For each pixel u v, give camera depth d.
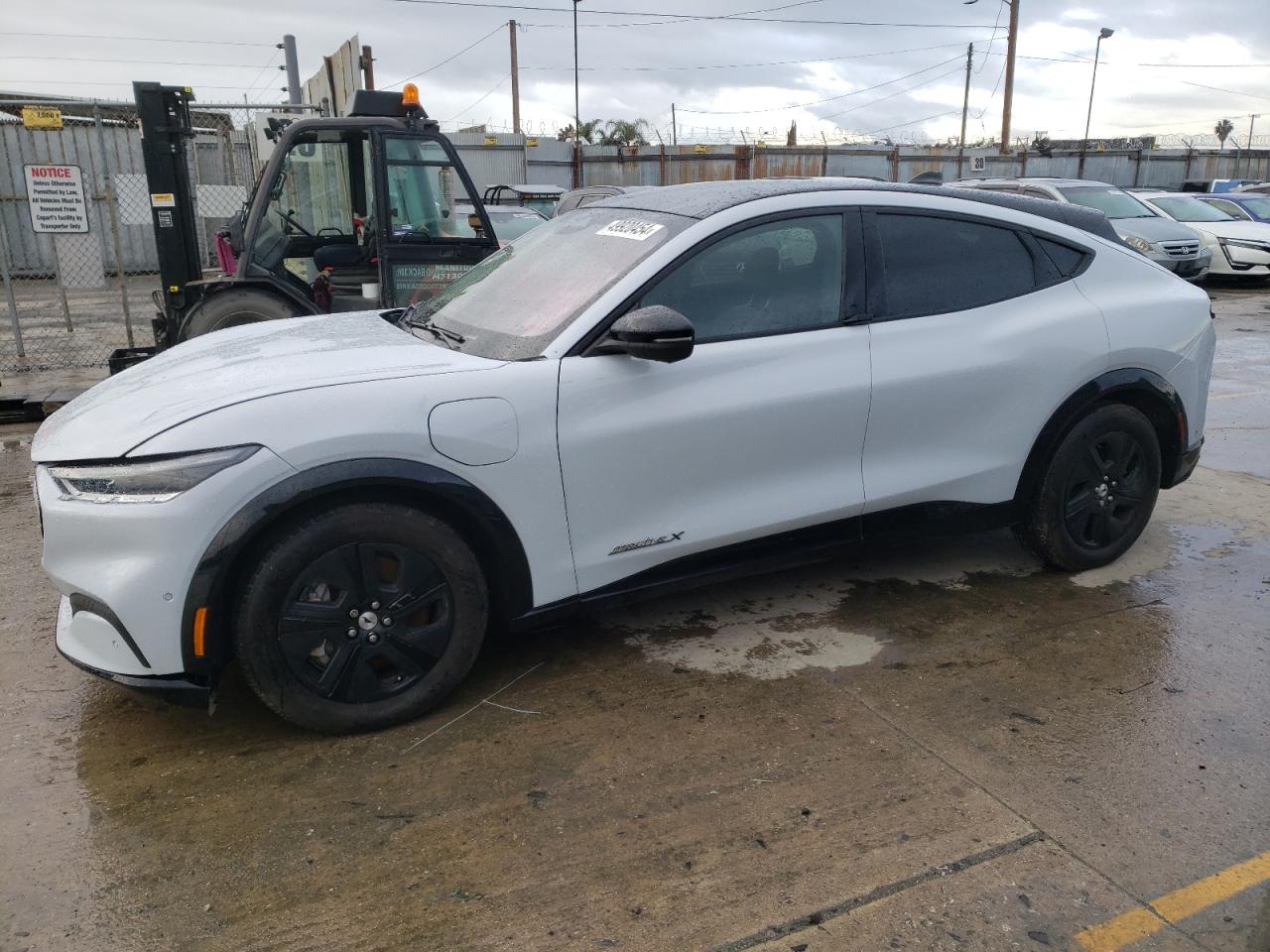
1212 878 2.38
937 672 3.41
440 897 2.33
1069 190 14.91
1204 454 6.32
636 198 3.83
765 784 2.76
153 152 7.37
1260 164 38.47
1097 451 4.09
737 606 3.98
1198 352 4.22
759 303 3.37
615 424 3.10
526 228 12.58
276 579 2.78
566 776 2.81
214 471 2.65
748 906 2.29
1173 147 37.34
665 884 2.37
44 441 2.94
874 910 2.27
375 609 2.93
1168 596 4.06
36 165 9.33
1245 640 3.66
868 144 32.09
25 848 2.51
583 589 3.21
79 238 10.07
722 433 3.26
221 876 2.41
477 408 2.92
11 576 4.30
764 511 3.41
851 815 2.62
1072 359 3.85
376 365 3.06
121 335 11.35
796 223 3.46
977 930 2.21
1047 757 2.89
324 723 2.96
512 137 27.44
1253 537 4.75
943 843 2.51
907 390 3.55
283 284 6.68
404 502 2.91
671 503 3.27
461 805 2.68
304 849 2.50
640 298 3.18
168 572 2.66
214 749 2.96
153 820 2.62
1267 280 16.97
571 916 2.26
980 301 3.76
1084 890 2.34
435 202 6.62
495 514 2.99
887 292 3.59
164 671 2.74
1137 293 4.11
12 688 3.32
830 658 3.52
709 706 3.19
